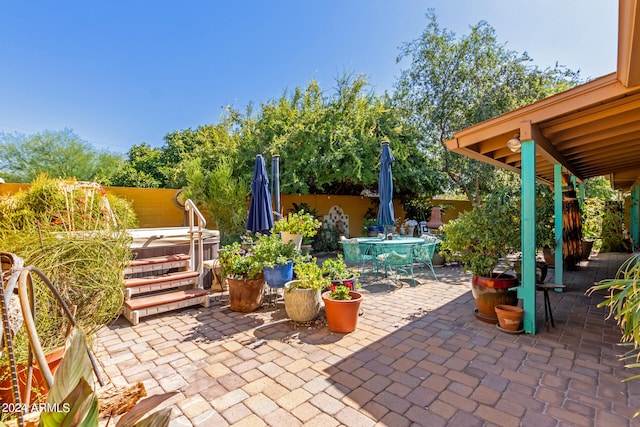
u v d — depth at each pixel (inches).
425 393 88.4
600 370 100.3
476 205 157.2
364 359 108.3
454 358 108.9
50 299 80.7
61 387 40.5
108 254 97.8
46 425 35.0
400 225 413.1
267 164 333.4
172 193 344.8
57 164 570.9
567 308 163.2
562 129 134.3
